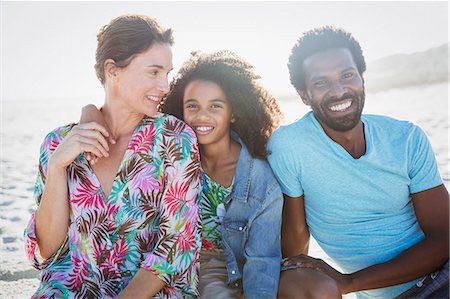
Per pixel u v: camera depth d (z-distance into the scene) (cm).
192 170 299
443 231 319
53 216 290
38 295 282
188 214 294
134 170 293
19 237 501
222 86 331
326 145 323
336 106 320
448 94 1213
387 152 320
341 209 326
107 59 293
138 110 295
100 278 287
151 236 294
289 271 299
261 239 317
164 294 284
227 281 320
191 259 292
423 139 323
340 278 302
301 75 333
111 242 288
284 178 331
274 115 358
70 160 285
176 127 305
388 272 310
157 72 292
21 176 748
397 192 322
